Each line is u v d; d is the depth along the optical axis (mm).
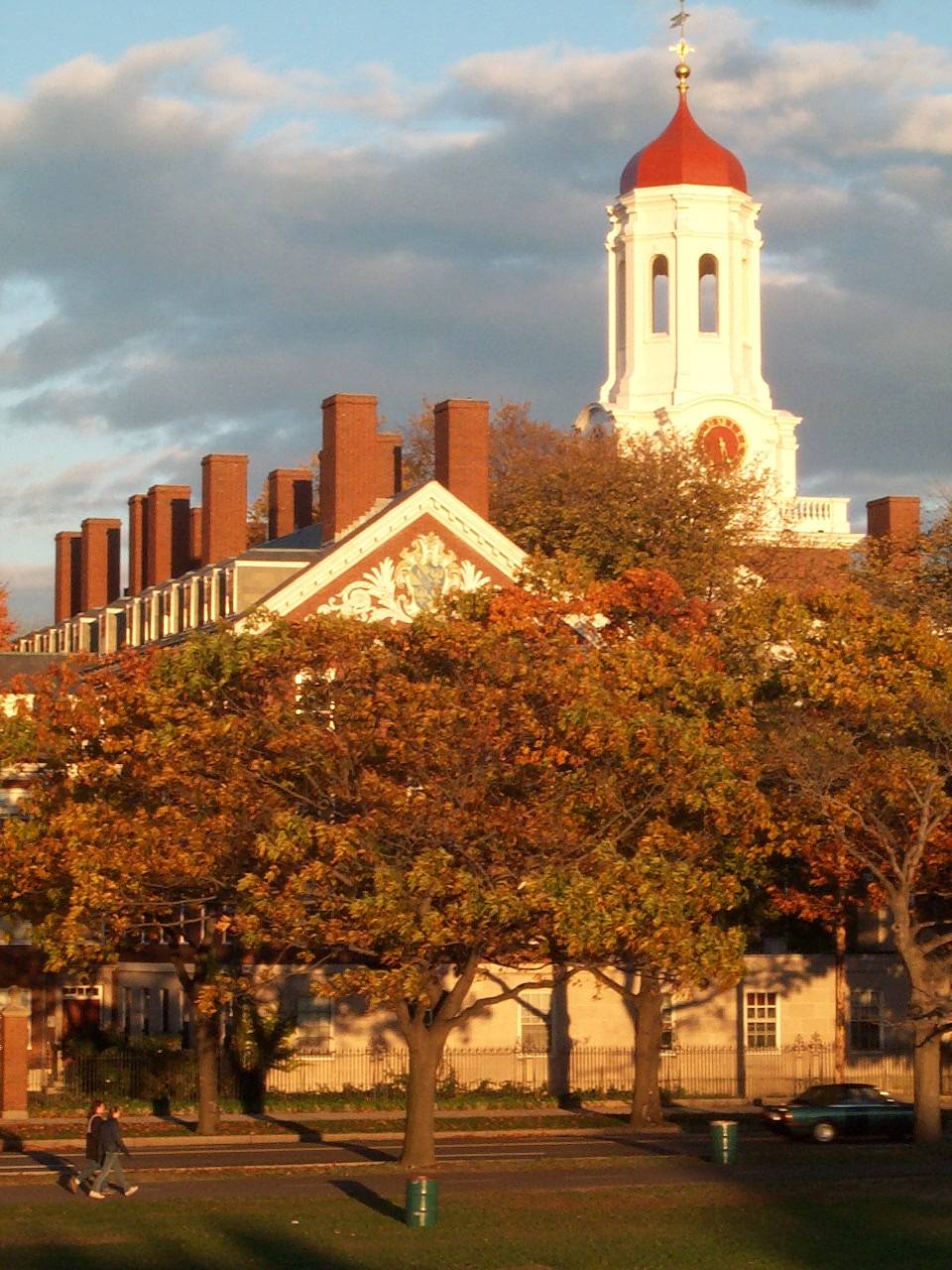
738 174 105875
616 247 106375
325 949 59375
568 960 49062
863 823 53656
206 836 46094
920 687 52125
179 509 88500
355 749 46000
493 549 67062
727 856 50969
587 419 106625
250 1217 37844
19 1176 44312
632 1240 36750
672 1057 67938
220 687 47000
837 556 91688
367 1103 62250
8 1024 58438
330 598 65812
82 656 53062
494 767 46094
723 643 56406
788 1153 50906
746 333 106000
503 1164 46500
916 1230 38406
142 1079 61750
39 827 49781
